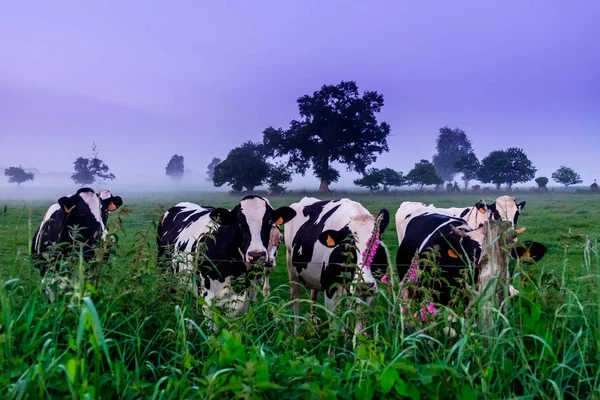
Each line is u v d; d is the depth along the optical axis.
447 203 42.22
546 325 4.12
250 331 4.60
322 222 7.21
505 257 4.54
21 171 154.62
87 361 3.52
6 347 3.32
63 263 4.49
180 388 3.39
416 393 3.23
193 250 6.50
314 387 3.08
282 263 12.70
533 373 3.83
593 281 4.99
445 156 184.88
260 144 98.12
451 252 5.73
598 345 4.01
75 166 125.00
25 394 3.03
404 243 7.58
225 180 80.75
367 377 3.35
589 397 3.71
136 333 3.98
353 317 4.51
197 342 4.39
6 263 7.28
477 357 3.61
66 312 3.94
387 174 79.12
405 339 3.82
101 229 7.77
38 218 18.02
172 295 4.64
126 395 3.30
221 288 6.26
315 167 83.06
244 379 3.07
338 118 81.56
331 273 6.51
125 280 4.53
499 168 90.25
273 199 58.97
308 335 4.68
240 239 6.30
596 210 28.88
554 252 11.63
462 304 4.77
